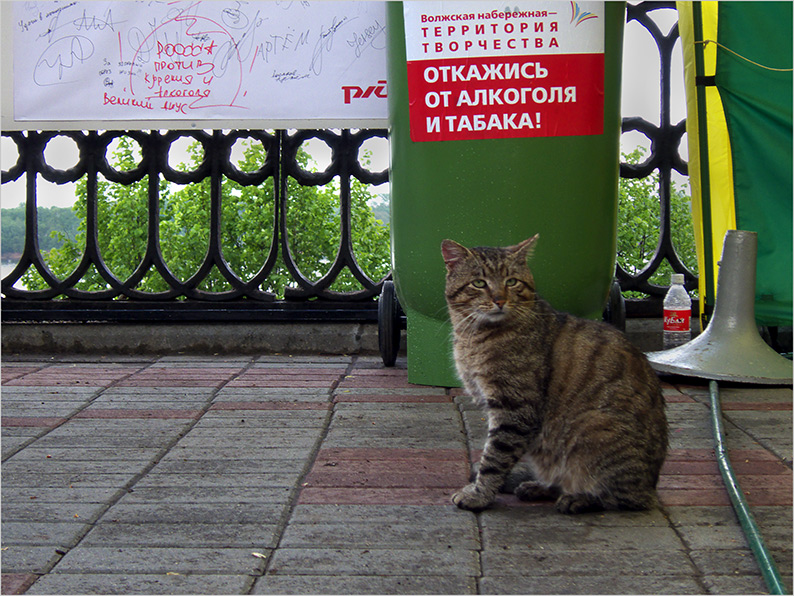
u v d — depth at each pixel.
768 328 4.97
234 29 4.88
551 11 3.79
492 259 2.85
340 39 4.88
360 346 5.15
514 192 3.91
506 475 2.59
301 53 4.89
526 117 3.86
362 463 2.98
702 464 2.97
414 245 4.07
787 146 4.60
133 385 4.25
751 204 4.72
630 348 2.71
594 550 2.21
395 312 4.64
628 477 2.50
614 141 4.02
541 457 2.68
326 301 5.14
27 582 2.01
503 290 2.74
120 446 3.19
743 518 2.36
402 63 3.97
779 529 2.35
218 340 5.16
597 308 4.21
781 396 3.99
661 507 2.54
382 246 8.42
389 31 4.05
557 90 3.84
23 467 2.92
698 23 4.62
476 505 2.53
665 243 5.09
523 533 2.34
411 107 3.95
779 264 4.71
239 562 2.13
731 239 4.34
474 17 3.82
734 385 4.20
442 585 2.00
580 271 4.02
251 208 8.28
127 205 8.50
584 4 3.81
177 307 5.11
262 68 4.91
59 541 2.26
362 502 2.59
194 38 4.89
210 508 2.52
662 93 4.99
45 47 4.90
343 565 2.12
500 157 3.88
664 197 5.08
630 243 6.50
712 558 2.15
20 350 5.14
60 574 2.06
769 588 1.95
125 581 2.02
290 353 5.16
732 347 4.28
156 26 4.89
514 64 3.83
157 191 5.11
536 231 3.94
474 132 3.88
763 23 4.54
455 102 3.88
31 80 4.93
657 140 5.03
